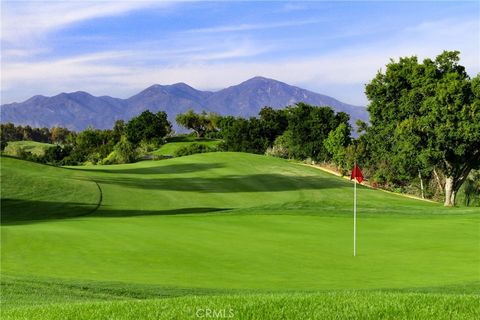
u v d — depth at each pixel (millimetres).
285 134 86688
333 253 16188
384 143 49250
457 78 43500
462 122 40656
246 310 6934
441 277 12820
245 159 64625
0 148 120062
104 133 114000
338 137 73812
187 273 13102
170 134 124875
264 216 25984
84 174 48531
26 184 38625
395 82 46656
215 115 125938
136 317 6742
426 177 60312
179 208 37531
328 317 6582
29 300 9477
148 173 54656
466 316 6629
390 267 14133
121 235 18266
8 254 14695
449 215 27234
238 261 14719
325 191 50312
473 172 58188
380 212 28125
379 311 6816
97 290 10641
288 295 8398
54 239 16875
